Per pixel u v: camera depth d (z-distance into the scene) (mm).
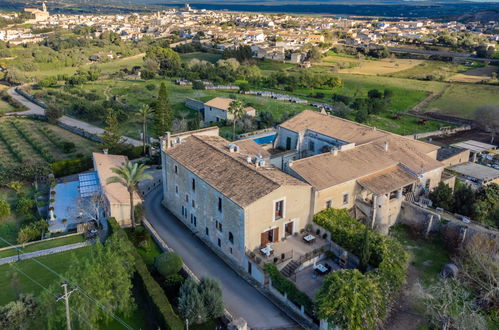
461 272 44719
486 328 36594
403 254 43281
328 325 35562
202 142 58938
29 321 35531
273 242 48375
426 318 39031
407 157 61875
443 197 58812
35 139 96250
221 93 146375
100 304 35938
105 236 53094
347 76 179750
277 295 42188
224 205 47406
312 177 51469
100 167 66625
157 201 65312
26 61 199000
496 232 50750
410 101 139250
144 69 173875
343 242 46844
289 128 76375
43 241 52469
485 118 109062
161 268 43312
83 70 182000
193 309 37250
